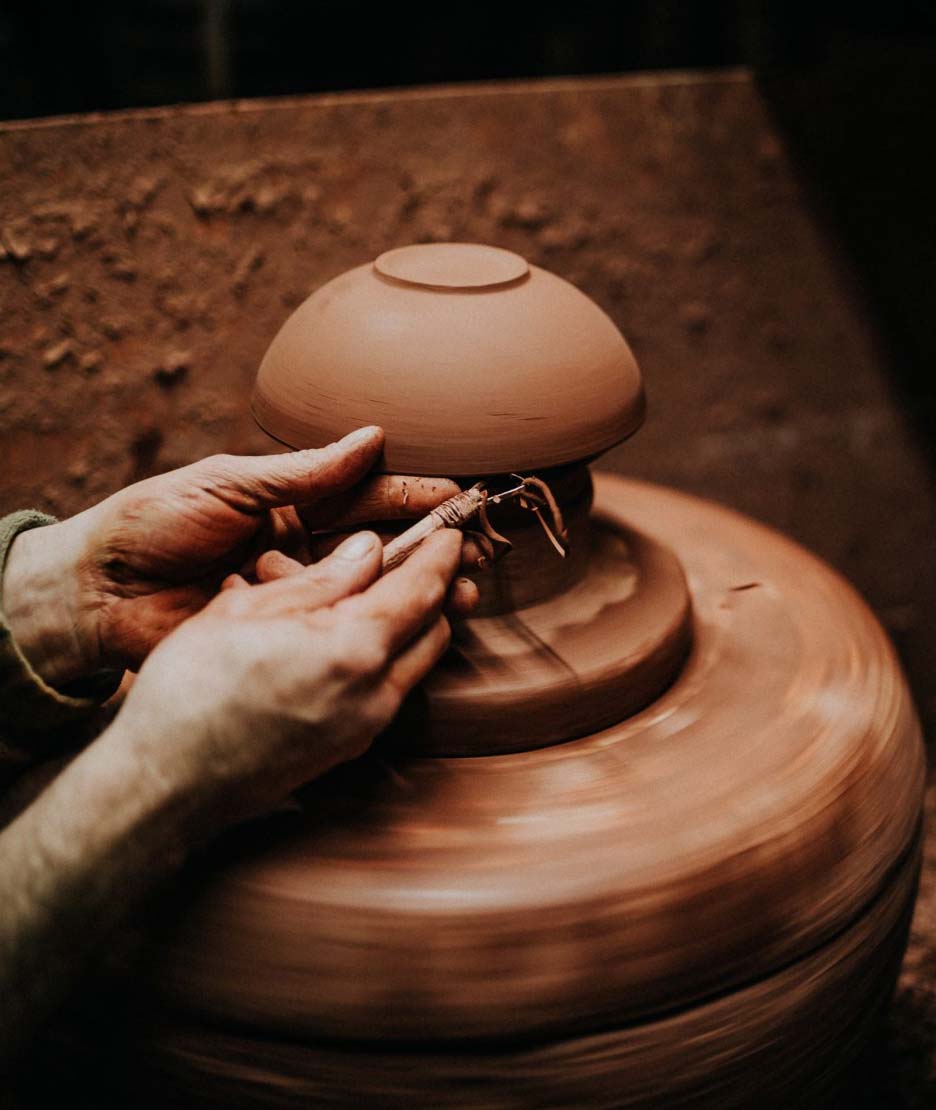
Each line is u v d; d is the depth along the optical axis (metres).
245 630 0.70
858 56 1.47
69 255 1.17
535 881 0.71
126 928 0.73
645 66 1.85
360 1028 0.70
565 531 0.90
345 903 0.71
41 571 0.85
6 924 0.70
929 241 1.60
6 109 1.43
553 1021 0.70
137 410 1.26
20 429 1.19
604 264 1.47
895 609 1.80
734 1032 0.75
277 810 0.77
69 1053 0.78
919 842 0.92
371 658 0.70
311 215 1.30
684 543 1.16
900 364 1.66
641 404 0.92
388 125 1.30
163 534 0.82
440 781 0.81
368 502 0.84
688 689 0.93
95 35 1.48
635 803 0.78
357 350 0.84
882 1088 1.18
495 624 0.90
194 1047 0.73
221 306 1.28
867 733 0.89
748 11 1.75
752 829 0.77
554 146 1.39
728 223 1.50
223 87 1.46
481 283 0.86
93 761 0.70
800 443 1.66
